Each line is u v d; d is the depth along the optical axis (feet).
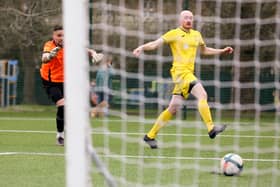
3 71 195.62
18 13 180.04
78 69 34.22
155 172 60.13
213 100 157.58
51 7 178.29
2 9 180.75
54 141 92.07
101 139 92.84
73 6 34.09
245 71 158.81
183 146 84.02
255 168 64.64
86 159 34.86
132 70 154.92
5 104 197.67
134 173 59.31
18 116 159.84
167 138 98.73
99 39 108.78
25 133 106.73
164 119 80.18
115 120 139.64
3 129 115.55
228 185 53.67
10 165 65.36
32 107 195.11
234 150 81.46
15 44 192.54
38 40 183.42
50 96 85.20
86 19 34.86
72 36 34.19
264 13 144.05
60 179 56.90
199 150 79.87
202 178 57.00
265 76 159.33
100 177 56.03
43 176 58.49
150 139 80.59
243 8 131.54
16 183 54.85
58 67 84.53
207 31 120.26
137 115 152.15
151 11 94.02
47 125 126.62
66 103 34.45
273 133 112.06
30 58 197.47
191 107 139.85
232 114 158.81
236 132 112.98
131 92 154.10
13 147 82.79
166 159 69.92
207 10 137.90
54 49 81.71
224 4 130.62
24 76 197.67
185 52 77.71
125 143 87.20
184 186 52.85
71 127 34.42
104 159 68.64
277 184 54.65
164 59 77.71
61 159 70.23
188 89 78.18
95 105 138.21
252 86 70.08
